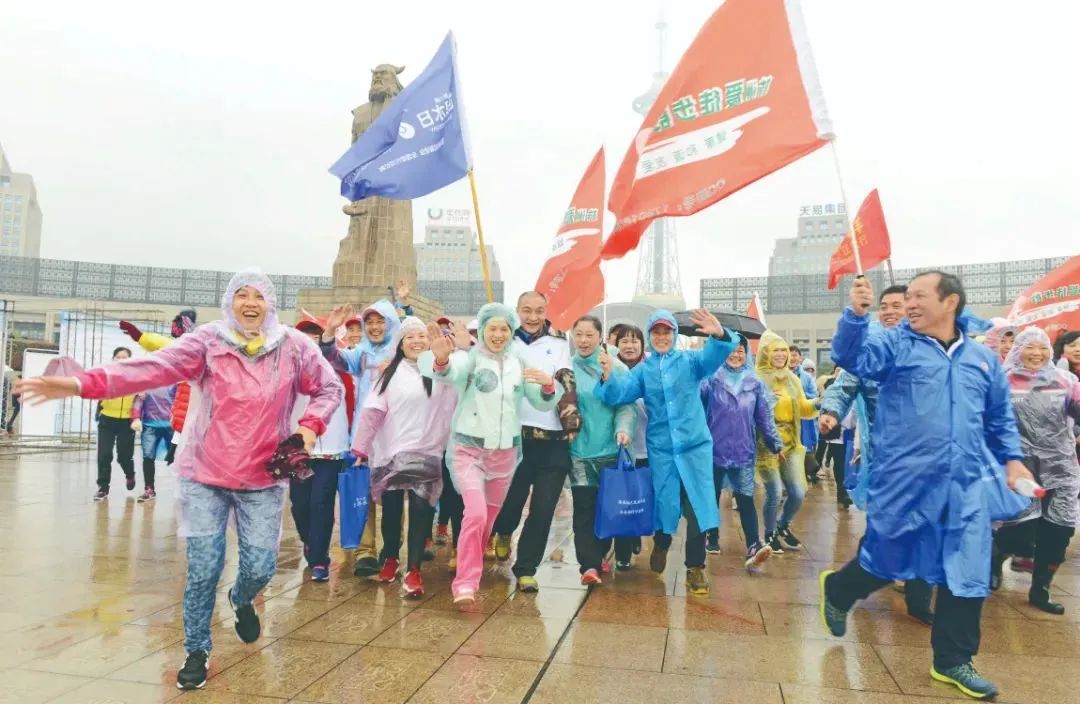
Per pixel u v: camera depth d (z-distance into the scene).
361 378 5.92
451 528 6.61
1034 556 5.05
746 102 5.46
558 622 4.38
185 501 3.45
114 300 49.38
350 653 3.79
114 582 5.12
